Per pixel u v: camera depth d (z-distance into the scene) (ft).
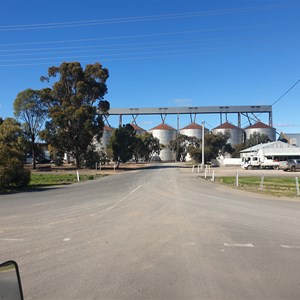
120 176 139.13
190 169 206.69
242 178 124.67
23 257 23.62
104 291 17.56
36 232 31.63
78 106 205.98
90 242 27.86
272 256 24.11
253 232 32.07
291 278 19.56
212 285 18.42
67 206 49.70
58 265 21.83
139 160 423.23
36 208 47.85
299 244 27.58
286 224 36.29
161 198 60.23
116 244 27.22
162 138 445.78
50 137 197.98
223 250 25.61
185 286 18.25
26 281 18.99
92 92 207.41
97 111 218.38
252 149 267.59
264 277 19.70
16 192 75.66
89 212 43.73
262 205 52.70
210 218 39.70
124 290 17.69
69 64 207.62
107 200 56.95
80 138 201.36
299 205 53.36
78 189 80.64
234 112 424.87
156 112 437.99
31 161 321.73
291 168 181.98
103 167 235.81
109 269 21.04
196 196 64.59
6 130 177.58
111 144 210.18
